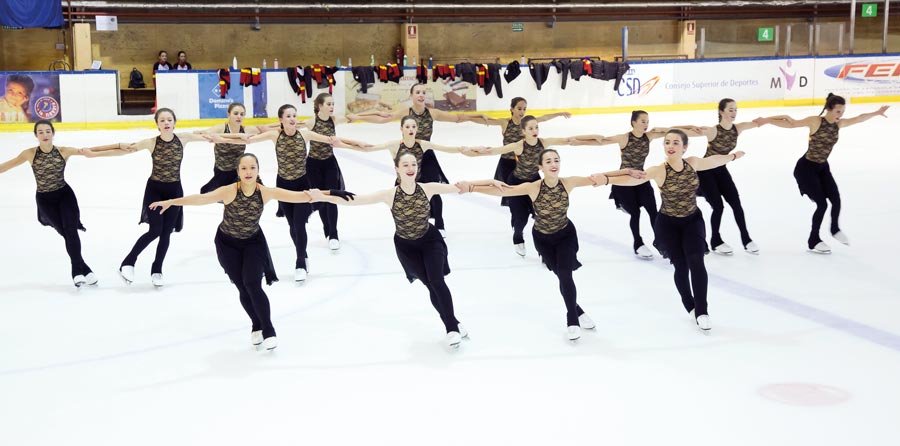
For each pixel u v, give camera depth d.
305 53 27.61
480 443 4.49
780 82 24.64
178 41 26.39
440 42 28.64
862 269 8.02
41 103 20.17
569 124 21.30
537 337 6.25
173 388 5.35
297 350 6.04
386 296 7.40
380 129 21.12
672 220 6.50
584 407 4.95
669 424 4.70
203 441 4.57
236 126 8.64
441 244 6.12
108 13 25.22
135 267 8.46
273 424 4.78
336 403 5.07
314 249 9.20
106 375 5.58
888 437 4.49
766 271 8.01
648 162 15.50
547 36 29.41
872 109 23.34
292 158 8.17
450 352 5.95
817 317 6.61
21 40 25.30
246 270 5.93
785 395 5.09
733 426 4.66
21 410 5.01
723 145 8.59
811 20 31.16
